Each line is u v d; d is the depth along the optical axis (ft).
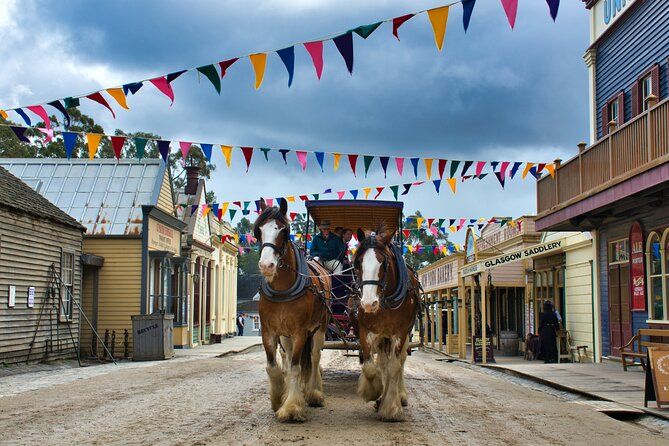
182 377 46.34
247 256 289.74
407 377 48.52
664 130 41.83
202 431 25.11
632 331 55.57
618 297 58.49
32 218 58.39
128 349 72.54
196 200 102.99
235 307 141.79
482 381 47.37
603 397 36.27
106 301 74.38
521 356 82.79
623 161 47.88
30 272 57.82
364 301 26.12
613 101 63.26
